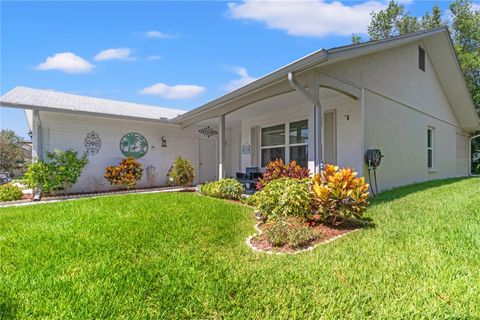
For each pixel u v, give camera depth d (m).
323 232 3.86
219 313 2.00
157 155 10.80
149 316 1.97
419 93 9.62
